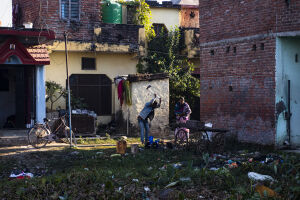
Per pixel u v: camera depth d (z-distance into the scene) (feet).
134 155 32.37
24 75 46.80
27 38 44.34
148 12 65.41
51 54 54.95
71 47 54.24
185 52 65.92
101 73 58.13
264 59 35.40
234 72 38.68
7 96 57.57
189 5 72.54
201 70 42.98
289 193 17.85
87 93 57.47
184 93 63.31
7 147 38.01
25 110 47.29
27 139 41.06
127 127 50.24
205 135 35.14
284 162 23.70
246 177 22.18
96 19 56.75
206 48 42.27
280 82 34.71
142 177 23.11
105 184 20.10
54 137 38.27
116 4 64.80
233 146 36.86
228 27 39.29
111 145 40.14
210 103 41.81
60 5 54.80
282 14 33.76
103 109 58.54
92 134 46.62
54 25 54.54
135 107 50.42
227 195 18.88
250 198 17.95
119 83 51.96
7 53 41.52
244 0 37.37
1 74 56.90
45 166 29.30
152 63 62.34
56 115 47.57
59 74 55.42
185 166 27.12
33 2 55.26
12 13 60.54
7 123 53.31
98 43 55.72
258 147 35.86
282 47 34.78
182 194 17.85
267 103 35.17
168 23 70.38
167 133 51.49
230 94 39.22
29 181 22.84
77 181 21.77
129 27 58.03
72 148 37.17
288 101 35.47
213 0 41.09
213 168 25.80
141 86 50.78
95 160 30.58
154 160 30.53
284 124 35.35
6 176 26.43
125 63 59.82
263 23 35.45
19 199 19.48
